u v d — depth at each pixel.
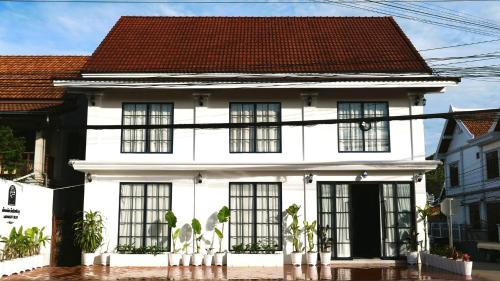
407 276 14.58
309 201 17.91
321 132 18.23
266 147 18.28
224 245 17.75
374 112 18.38
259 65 18.78
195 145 18.22
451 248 16.09
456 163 33.41
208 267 16.89
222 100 18.47
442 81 17.39
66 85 17.47
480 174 30.09
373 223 21.00
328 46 20.53
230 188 18.14
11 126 19.84
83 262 17.33
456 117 12.95
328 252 17.44
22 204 16.55
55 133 20.66
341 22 23.06
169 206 18.05
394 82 17.48
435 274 14.95
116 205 17.95
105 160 18.02
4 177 18.83
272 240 17.86
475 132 31.19
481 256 24.16
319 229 17.83
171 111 18.47
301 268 16.52
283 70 18.28
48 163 19.86
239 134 18.34
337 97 18.38
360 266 16.92
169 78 17.78
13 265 14.93
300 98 18.39
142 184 18.17
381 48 20.20
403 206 17.95
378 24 22.80
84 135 21.58
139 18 23.39
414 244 17.59
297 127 18.30
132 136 18.33
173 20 23.30
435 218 33.84
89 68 18.56
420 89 17.98
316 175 18.06
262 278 14.34
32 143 20.42
